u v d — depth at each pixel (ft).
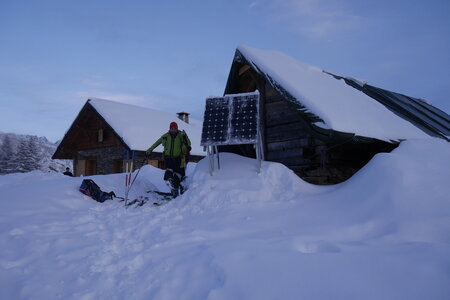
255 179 19.54
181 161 23.29
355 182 16.56
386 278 7.75
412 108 32.58
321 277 8.07
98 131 60.80
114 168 57.57
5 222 16.39
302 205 16.37
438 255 8.52
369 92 31.35
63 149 65.87
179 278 9.55
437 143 17.66
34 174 28.09
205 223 15.47
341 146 23.67
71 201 21.08
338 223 13.43
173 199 21.16
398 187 14.16
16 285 10.06
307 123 20.65
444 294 7.00
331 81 29.68
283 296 7.60
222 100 21.83
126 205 21.85
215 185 19.58
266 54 26.96
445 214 11.98
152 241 13.50
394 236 11.37
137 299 8.91
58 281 10.36
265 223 14.62
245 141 20.08
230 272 8.89
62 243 13.66
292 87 21.67
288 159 26.68
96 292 9.52
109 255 12.16
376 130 21.50
